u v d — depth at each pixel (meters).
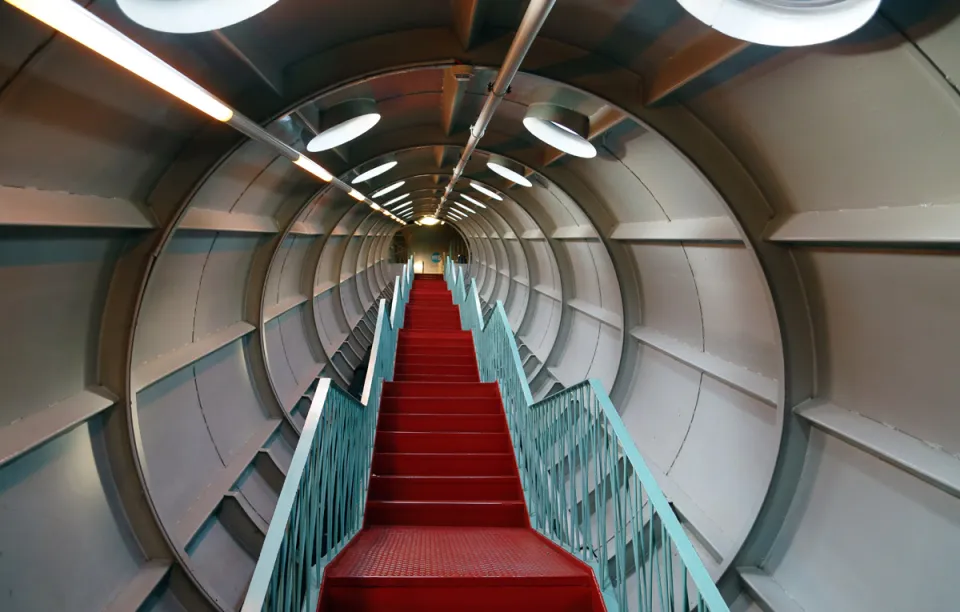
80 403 3.02
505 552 3.14
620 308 6.16
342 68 3.21
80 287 3.03
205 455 4.65
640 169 4.46
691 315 4.95
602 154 4.72
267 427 6.03
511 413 5.45
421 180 10.94
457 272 13.34
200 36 2.51
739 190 3.16
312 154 5.11
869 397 2.91
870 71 2.07
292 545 2.10
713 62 2.53
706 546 3.97
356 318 14.57
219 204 4.63
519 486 4.55
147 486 3.39
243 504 4.71
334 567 2.67
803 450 3.30
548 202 7.88
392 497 4.52
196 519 4.07
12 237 2.41
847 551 2.93
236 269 5.68
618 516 2.43
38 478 2.75
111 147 2.74
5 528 2.49
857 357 2.96
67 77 2.15
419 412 6.14
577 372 7.89
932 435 2.55
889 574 2.67
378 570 2.62
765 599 3.20
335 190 7.62
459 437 5.36
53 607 2.65
